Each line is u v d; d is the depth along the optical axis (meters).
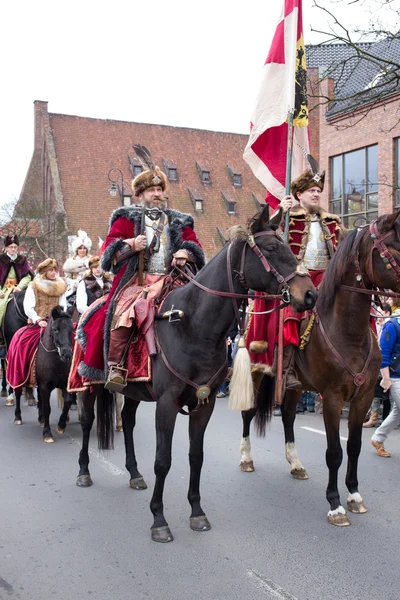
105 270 4.82
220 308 4.23
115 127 43.28
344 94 19.72
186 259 4.85
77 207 38.84
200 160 44.66
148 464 6.38
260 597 3.55
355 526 4.61
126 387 4.89
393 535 4.44
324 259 5.34
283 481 5.74
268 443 7.22
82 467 5.75
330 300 4.68
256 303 5.26
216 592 3.62
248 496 5.32
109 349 4.72
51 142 41.06
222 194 43.78
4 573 3.91
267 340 5.18
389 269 4.33
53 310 7.35
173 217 5.02
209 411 4.54
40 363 7.49
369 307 4.53
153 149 43.75
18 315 9.93
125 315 4.60
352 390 4.63
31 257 33.88
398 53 18.05
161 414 4.36
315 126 27.80
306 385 5.14
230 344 10.15
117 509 5.05
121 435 7.74
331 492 4.71
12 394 10.24
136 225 4.86
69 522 4.77
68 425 8.44
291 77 5.54
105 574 3.88
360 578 3.78
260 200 44.09
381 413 8.69
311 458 6.54
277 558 4.07
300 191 5.39
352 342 4.56
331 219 5.34
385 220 4.38
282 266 3.99
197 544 4.31
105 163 41.34
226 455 6.68
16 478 5.93
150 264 4.90
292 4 5.65
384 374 6.50
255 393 5.63
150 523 4.73
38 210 34.88
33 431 8.02
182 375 4.30
